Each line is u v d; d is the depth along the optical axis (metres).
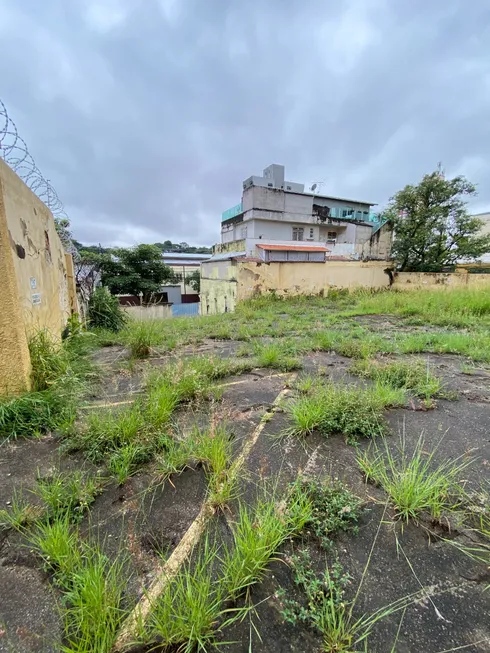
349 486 1.35
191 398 2.26
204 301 14.23
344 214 26.28
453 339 3.85
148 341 3.64
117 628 0.80
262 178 24.42
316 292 11.38
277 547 1.04
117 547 1.05
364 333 4.63
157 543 1.07
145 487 1.35
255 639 0.79
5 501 1.26
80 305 6.07
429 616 0.84
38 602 0.88
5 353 1.93
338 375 2.79
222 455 1.47
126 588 0.90
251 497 1.29
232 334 4.85
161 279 19.62
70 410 1.94
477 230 14.86
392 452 1.61
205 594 0.85
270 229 22.41
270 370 2.96
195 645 0.78
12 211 2.27
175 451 1.56
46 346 2.40
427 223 14.81
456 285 10.85
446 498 1.27
